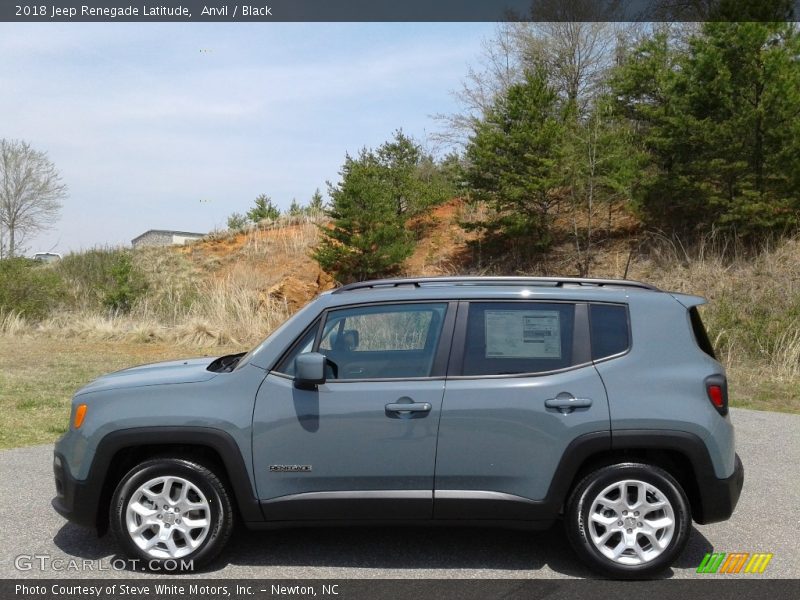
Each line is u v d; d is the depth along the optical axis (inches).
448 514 186.1
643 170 727.1
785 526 224.7
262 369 191.8
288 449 186.1
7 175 1668.3
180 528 187.9
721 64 645.9
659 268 681.0
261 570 189.5
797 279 597.6
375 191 805.9
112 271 826.8
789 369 497.7
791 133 620.1
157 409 188.1
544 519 185.0
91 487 188.4
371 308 197.2
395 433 185.5
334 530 219.5
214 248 1000.9
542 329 192.9
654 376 187.0
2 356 592.1
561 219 813.9
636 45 892.6
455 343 191.9
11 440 326.6
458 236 869.2
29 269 839.7
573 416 183.9
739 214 642.8
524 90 778.2
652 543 182.7
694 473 183.8
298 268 892.0
